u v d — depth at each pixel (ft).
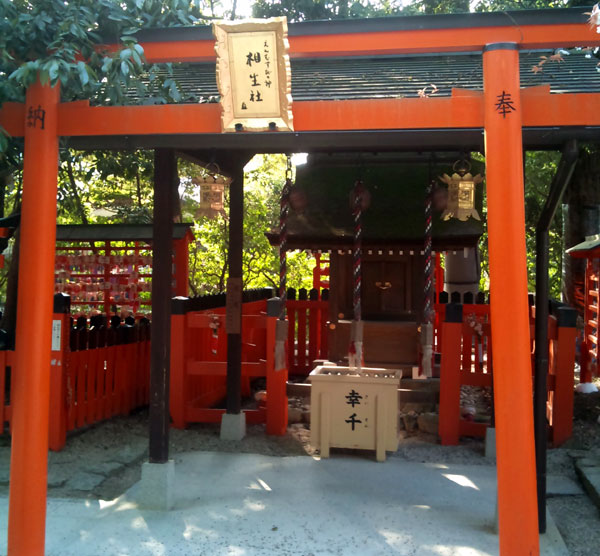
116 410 21.84
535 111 11.03
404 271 23.30
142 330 23.50
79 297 28.89
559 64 15.11
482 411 23.06
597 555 12.71
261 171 41.83
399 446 19.76
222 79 11.12
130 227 27.40
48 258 11.73
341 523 13.65
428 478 16.66
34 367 11.49
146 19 13.57
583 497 15.62
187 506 14.61
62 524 13.55
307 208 23.52
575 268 30.63
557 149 15.03
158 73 14.82
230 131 11.28
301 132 11.51
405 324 22.97
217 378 24.63
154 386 14.69
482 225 22.17
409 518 13.94
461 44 11.16
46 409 11.70
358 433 18.28
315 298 28.53
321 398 18.43
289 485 16.05
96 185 34.88
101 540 12.76
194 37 12.21
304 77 15.05
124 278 28.66
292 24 11.58
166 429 14.73
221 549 12.37
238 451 19.17
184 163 32.78
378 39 11.46
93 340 20.56
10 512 11.44
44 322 11.64
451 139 11.83
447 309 19.77
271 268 41.29
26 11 11.99
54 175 11.88
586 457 17.69
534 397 13.53
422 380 22.49
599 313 24.61
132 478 16.92
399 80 14.16
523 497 10.57
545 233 13.71
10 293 24.07
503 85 10.84
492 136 10.85
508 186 10.75
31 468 11.39
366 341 23.17
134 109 11.78
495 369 10.87
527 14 10.95
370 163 25.03
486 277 50.49
